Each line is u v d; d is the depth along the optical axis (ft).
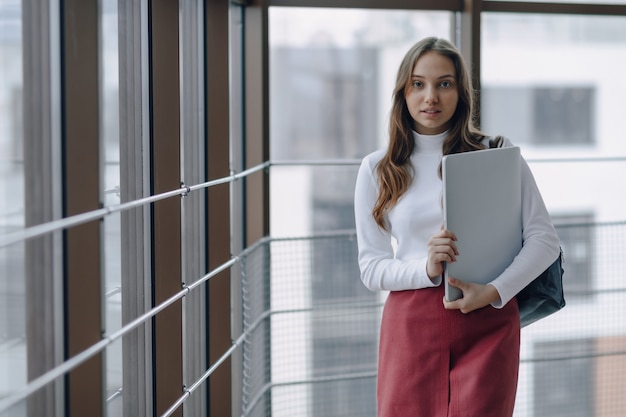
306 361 11.34
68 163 5.77
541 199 7.68
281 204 11.68
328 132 12.92
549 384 12.12
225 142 9.65
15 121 5.43
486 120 12.19
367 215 7.85
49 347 5.80
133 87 7.30
